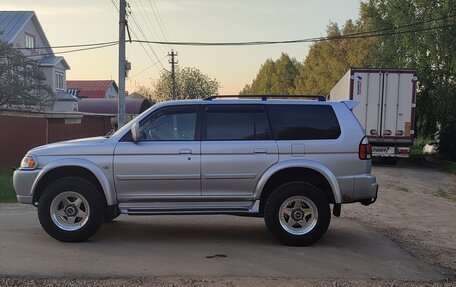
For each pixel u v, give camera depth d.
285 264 5.88
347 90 19.42
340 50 45.16
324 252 6.46
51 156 6.66
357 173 6.73
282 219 6.66
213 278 5.32
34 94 25.34
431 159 24.44
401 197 12.29
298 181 6.74
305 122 6.81
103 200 6.66
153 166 6.60
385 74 18.89
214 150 6.64
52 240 6.77
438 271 5.88
